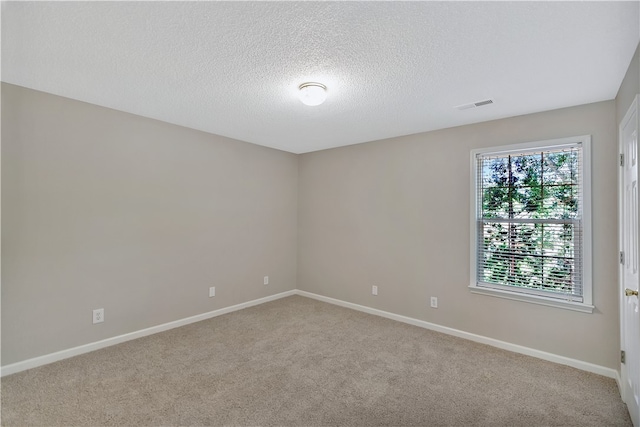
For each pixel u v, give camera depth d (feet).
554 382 8.02
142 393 7.38
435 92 8.23
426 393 7.50
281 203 15.67
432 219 11.76
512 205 10.12
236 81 7.73
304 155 16.21
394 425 6.38
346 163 14.47
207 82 7.80
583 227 8.73
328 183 15.15
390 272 12.89
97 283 9.63
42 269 8.61
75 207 9.17
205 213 12.51
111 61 6.79
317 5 4.94
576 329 8.84
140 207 10.59
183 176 11.76
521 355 9.56
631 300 6.53
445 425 6.39
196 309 12.25
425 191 11.95
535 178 9.72
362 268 13.82
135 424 6.31
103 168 9.71
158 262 11.09
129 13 5.16
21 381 7.79
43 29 5.60
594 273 8.59
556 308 9.16
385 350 9.84
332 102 8.98
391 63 6.76
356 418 6.58
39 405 6.87
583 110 8.82
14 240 8.16
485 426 6.36
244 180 13.94
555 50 6.17
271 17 5.25
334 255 14.85
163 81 7.77
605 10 4.97
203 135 12.37
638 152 5.65
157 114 10.31
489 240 10.58
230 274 13.46
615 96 8.22
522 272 9.91
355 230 14.10
